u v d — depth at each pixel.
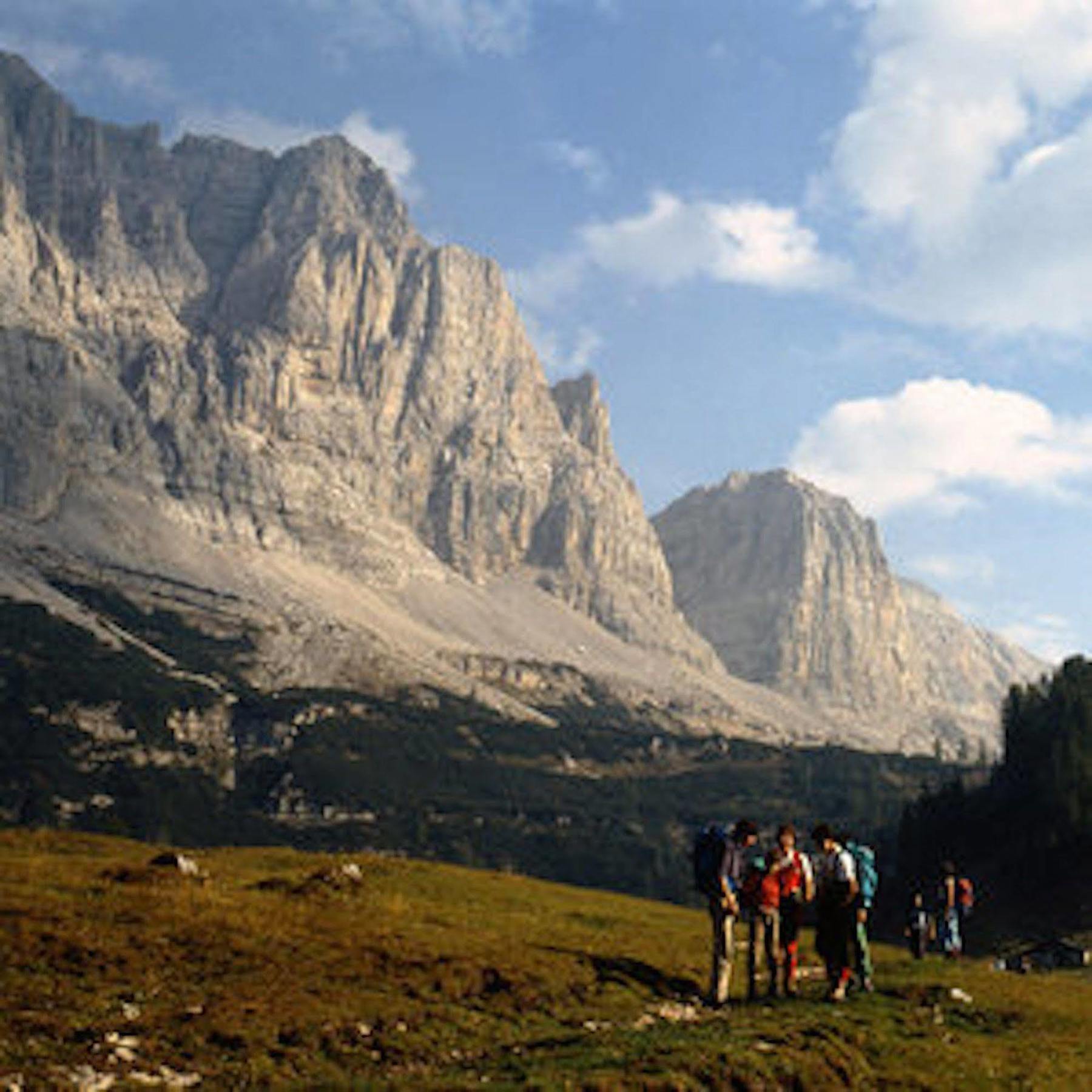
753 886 31.34
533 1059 23.48
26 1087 18.66
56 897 33.53
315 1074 22.03
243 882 45.47
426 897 48.22
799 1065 23.86
